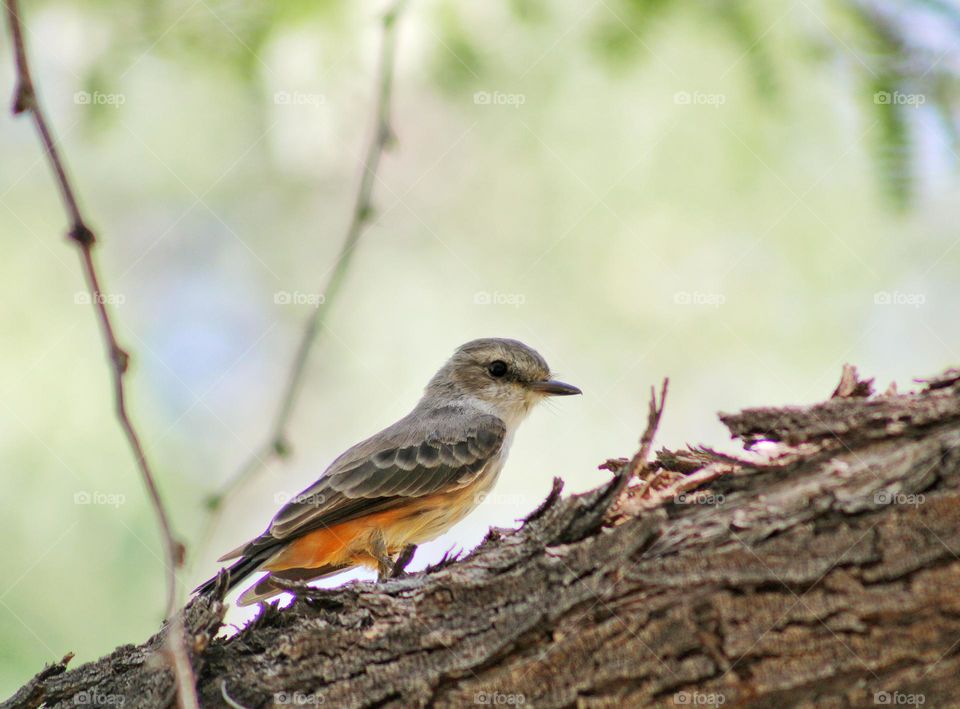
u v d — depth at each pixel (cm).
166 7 1068
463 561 723
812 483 662
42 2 1116
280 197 1603
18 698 734
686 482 702
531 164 1307
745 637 635
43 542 1184
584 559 673
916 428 662
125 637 1163
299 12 1066
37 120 633
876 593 625
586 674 654
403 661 684
